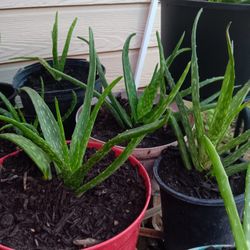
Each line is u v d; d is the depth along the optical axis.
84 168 0.45
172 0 0.67
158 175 0.58
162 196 0.59
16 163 0.54
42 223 0.44
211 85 0.69
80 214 0.46
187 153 0.60
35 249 0.41
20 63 0.94
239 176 0.58
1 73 0.92
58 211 0.46
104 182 0.52
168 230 0.62
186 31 0.68
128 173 0.54
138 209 0.48
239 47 0.65
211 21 0.64
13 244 0.41
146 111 0.68
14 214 0.45
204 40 0.66
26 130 0.40
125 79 0.69
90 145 0.59
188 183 0.57
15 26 0.89
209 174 0.58
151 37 1.14
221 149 0.57
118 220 0.46
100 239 0.43
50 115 0.50
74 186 0.48
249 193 0.40
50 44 0.96
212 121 0.54
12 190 0.48
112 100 0.71
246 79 0.69
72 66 0.91
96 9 0.99
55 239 0.42
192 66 0.54
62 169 0.46
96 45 1.03
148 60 1.17
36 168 0.52
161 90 0.64
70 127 0.80
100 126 0.73
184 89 0.74
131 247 0.49
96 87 0.81
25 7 0.88
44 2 0.90
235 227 0.34
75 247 0.42
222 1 0.73
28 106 0.75
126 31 1.07
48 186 0.47
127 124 0.71
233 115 0.51
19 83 0.80
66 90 0.74
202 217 0.55
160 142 0.69
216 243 0.59
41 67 0.87
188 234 0.58
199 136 0.55
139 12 1.06
